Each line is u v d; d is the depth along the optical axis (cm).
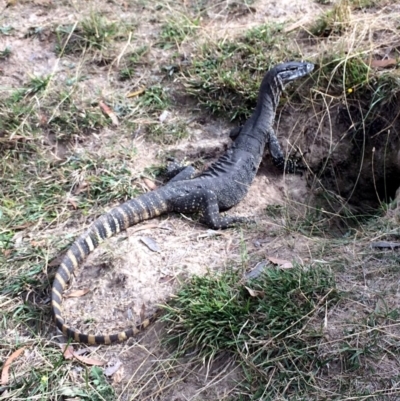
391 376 372
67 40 690
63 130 605
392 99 597
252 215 554
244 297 429
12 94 633
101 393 396
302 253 471
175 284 454
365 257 452
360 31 651
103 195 548
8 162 582
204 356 400
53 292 444
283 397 375
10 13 737
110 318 442
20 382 403
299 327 403
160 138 607
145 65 670
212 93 632
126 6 751
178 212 534
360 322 399
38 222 526
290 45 662
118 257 477
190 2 754
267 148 614
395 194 588
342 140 617
